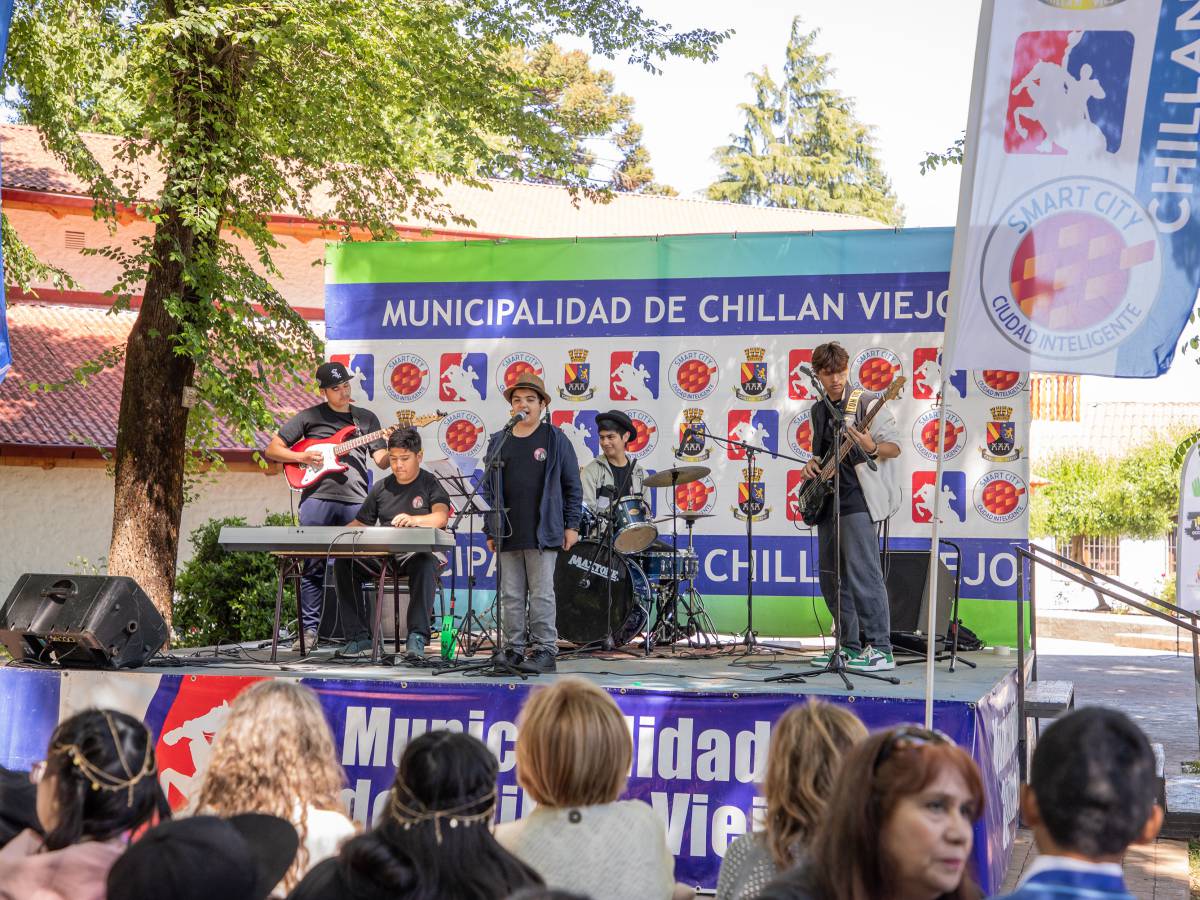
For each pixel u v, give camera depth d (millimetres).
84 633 6566
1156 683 14711
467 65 12023
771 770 2951
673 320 9766
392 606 8750
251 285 10695
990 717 5949
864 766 2332
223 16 9664
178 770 6504
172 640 10555
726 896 3021
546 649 7105
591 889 3135
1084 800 1990
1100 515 27703
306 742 3236
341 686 6438
